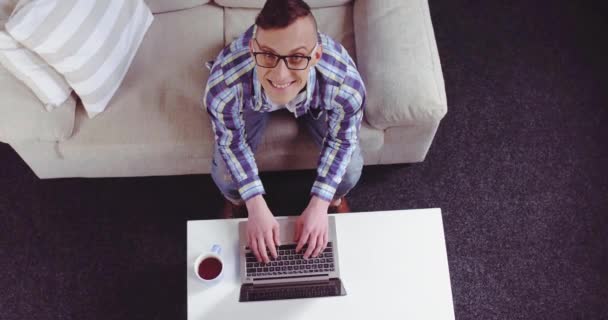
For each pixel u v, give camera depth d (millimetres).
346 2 1955
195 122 1796
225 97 1482
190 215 2148
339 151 1635
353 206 2164
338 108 1540
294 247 1574
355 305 1525
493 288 2055
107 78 1731
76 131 1793
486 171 2215
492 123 2287
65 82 1736
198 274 1522
